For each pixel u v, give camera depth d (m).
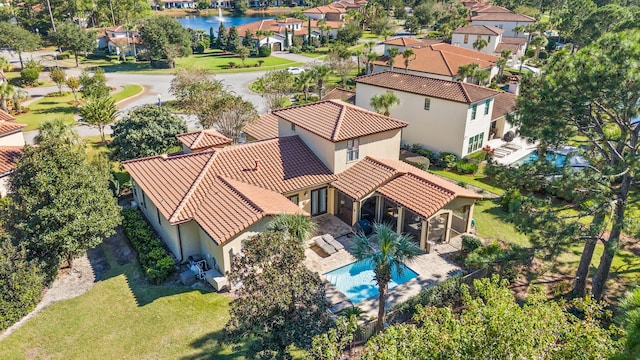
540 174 23.09
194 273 25.56
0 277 22.59
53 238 23.86
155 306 23.23
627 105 20.30
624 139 21.77
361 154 33.03
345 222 31.86
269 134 39.28
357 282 25.66
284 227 23.17
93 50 105.00
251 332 16.38
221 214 25.61
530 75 24.86
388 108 45.56
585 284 24.06
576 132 22.08
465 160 43.00
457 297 23.77
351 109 34.78
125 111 61.56
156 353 20.22
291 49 116.50
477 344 11.39
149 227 30.34
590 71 19.88
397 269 19.95
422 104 46.09
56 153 25.59
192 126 54.47
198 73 65.31
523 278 26.06
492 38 93.69
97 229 25.33
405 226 30.16
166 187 28.80
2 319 21.91
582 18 100.00
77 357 20.14
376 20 136.50
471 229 30.78
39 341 21.16
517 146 48.53
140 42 100.12
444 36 112.38
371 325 20.64
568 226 20.69
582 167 23.73
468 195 29.08
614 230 22.12
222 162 30.69
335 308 23.25
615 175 19.77
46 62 95.44
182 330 21.53
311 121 33.84
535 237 21.62
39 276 23.97
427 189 29.34
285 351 16.67
